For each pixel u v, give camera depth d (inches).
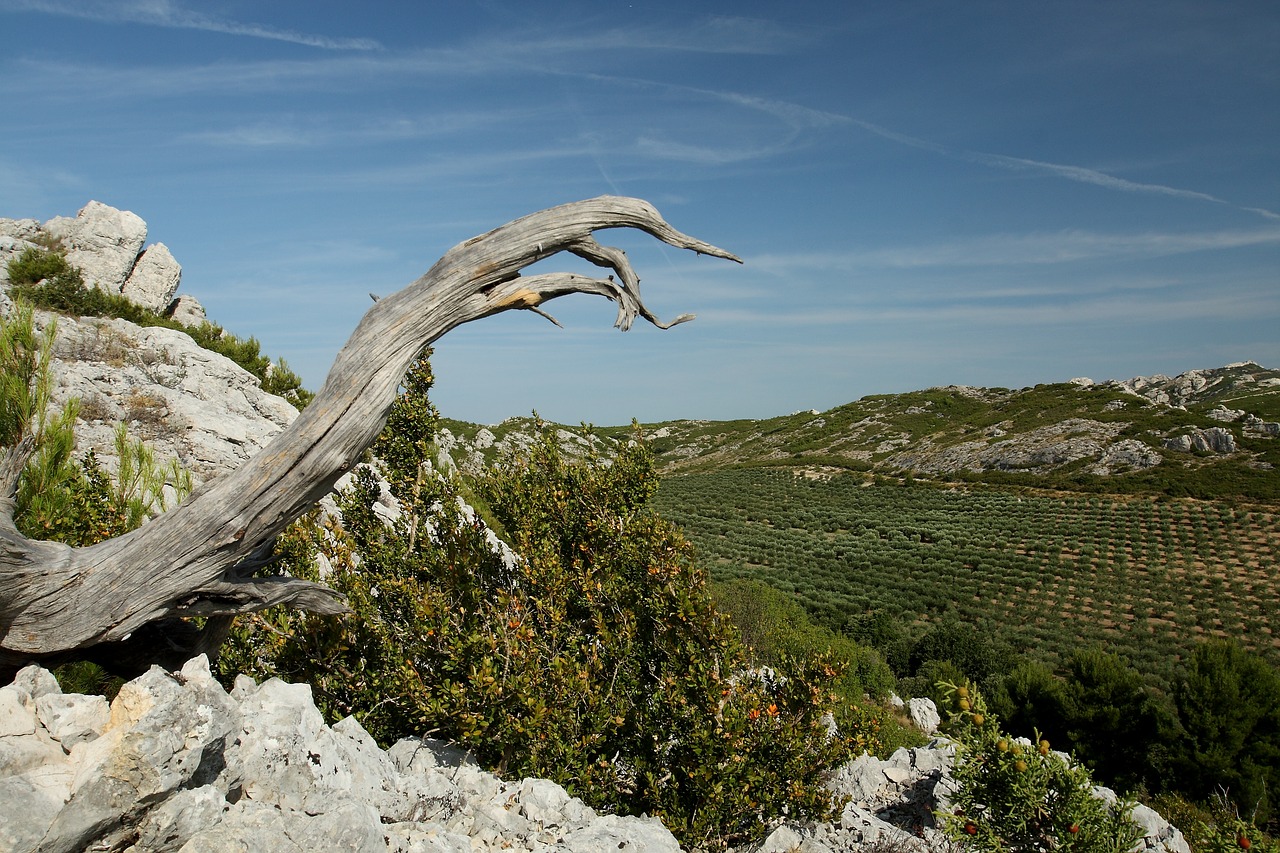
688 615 263.3
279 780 160.1
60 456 235.0
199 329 719.7
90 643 169.6
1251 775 549.6
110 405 462.3
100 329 556.7
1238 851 165.8
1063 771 189.0
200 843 127.5
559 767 239.5
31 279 629.3
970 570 1996.8
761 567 2170.3
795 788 253.8
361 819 144.3
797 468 3983.8
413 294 183.3
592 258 199.3
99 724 134.4
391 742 271.7
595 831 189.8
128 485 265.4
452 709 241.0
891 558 2180.1
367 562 309.1
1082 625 1481.3
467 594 286.0
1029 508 2615.7
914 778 309.0
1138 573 1801.2
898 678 1130.7
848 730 283.9
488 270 184.4
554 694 248.4
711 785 238.8
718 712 247.0
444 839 164.9
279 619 258.4
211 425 490.6
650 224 197.0
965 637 1154.7
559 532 362.0
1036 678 691.4
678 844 205.5
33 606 160.4
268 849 133.3
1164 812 446.3
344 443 180.9
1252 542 1907.0
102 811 121.1
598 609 295.1
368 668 269.3
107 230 764.0
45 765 127.6
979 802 195.8
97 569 166.4
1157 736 602.5
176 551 170.7
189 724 136.6
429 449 355.9
